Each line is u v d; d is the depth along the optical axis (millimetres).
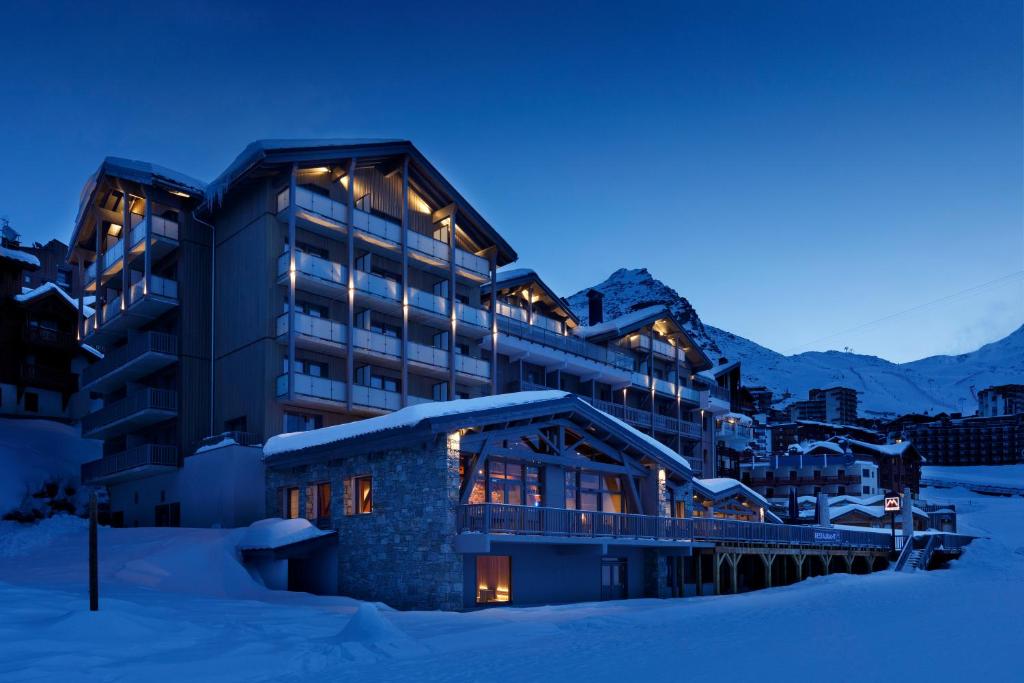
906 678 11352
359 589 28188
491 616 22609
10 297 53844
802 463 88438
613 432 32438
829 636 16688
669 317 65375
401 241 43625
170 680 12742
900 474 94062
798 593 31891
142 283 41000
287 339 37906
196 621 18703
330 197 41812
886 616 21016
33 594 20703
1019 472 146375
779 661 13312
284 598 26438
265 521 30500
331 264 40000
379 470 28172
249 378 38781
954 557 53344
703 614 22922
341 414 40562
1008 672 11680
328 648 15531
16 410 53281
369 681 12703
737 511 44312
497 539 25547
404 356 42344
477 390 49031
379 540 27734
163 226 41344
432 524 25797
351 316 40281
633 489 33906
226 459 35469
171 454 39469
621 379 59656
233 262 41250
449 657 15211
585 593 30938
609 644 16578
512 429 28641
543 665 13891
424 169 44844
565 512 28734
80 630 15625
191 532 31953
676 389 65375
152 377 43594
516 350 52125
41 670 12789
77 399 56469
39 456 48188
